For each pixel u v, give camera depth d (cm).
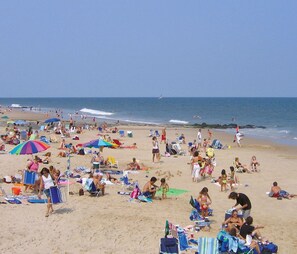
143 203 1653
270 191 1928
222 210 1617
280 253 1180
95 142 2242
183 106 15212
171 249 1105
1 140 3378
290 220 1508
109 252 1123
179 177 2242
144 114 10012
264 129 5875
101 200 1667
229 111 11425
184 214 1520
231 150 3466
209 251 1065
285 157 3080
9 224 1317
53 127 4653
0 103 19425
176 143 3422
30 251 1110
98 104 17938
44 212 1461
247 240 1159
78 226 1327
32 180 1731
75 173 2155
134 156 2934
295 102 19538
